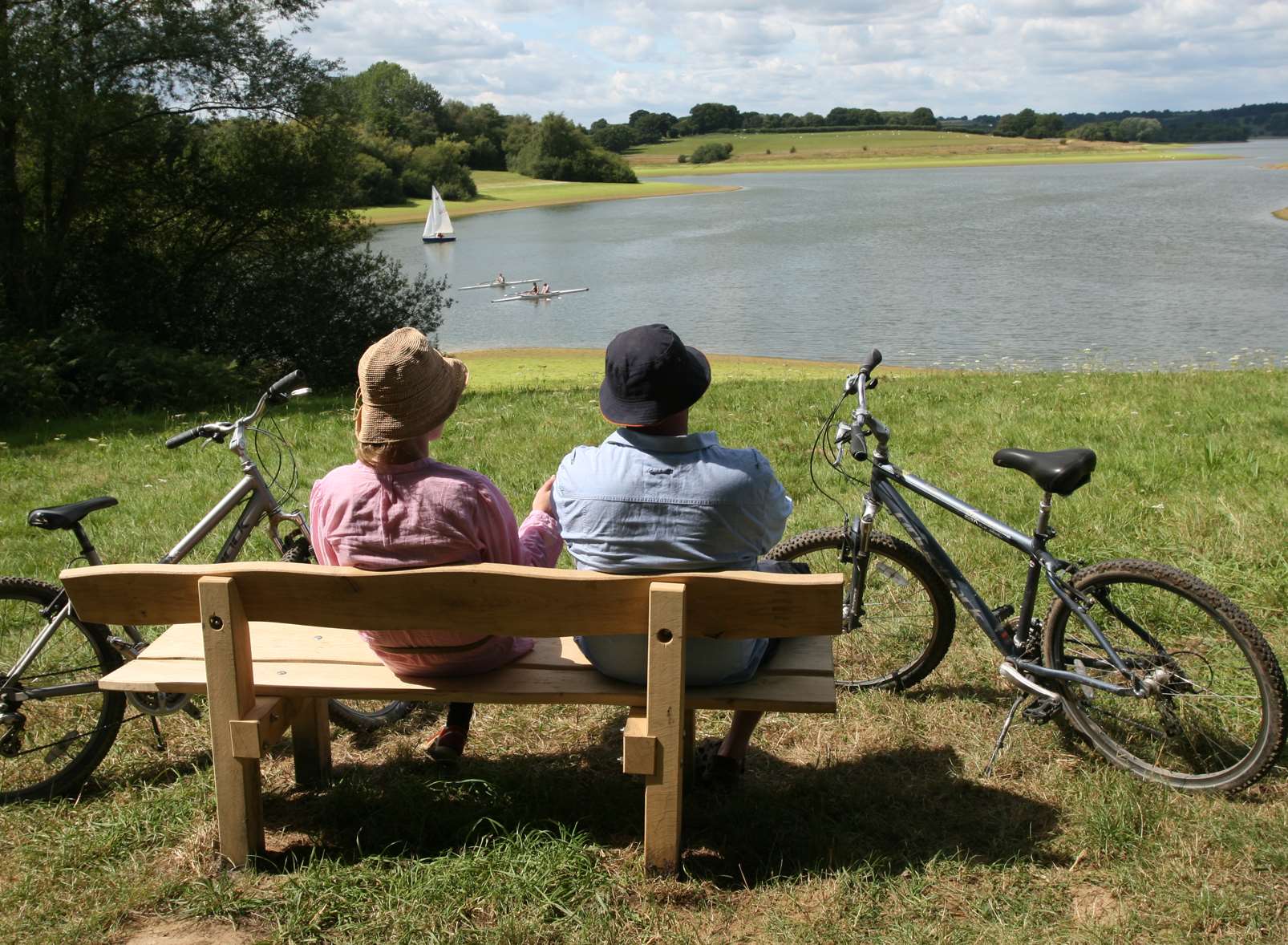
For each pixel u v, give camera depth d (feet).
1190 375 37.78
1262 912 8.91
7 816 10.93
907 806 10.85
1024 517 18.99
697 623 9.05
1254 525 17.39
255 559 18.90
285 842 10.42
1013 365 69.41
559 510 9.69
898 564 13.17
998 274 131.44
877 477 12.63
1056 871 9.68
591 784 11.39
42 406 46.60
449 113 524.52
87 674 13.62
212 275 69.36
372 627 9.30
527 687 9.78
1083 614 11.04
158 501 23.48
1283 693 10.23
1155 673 10.75
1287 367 53.26
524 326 108.58
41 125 55.16
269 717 9.68
